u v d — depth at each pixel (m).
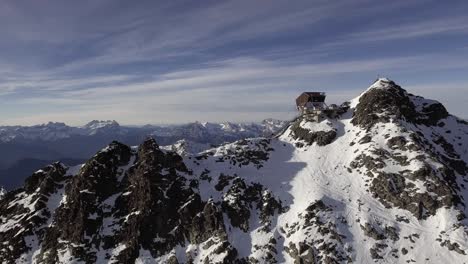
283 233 124.06
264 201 136.88
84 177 141.38
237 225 129.50
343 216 124.12
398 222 121.56
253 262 115.69
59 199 146.25
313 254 112.75
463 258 107.38
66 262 120.00
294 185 143.50
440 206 123.06
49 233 131.75
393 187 131.25
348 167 146.50
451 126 174.88
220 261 115.75
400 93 173.62
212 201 134.25
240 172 152.75
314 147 163.75
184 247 125.69
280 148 171.12
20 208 146.75
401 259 110.44
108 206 136.88
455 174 143.50
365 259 110.81
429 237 115.12
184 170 149.38
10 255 127.19
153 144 155.12
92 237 127.25
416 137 147.62
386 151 144.12
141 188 137.88
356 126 165.38
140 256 121.75
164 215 131.50
